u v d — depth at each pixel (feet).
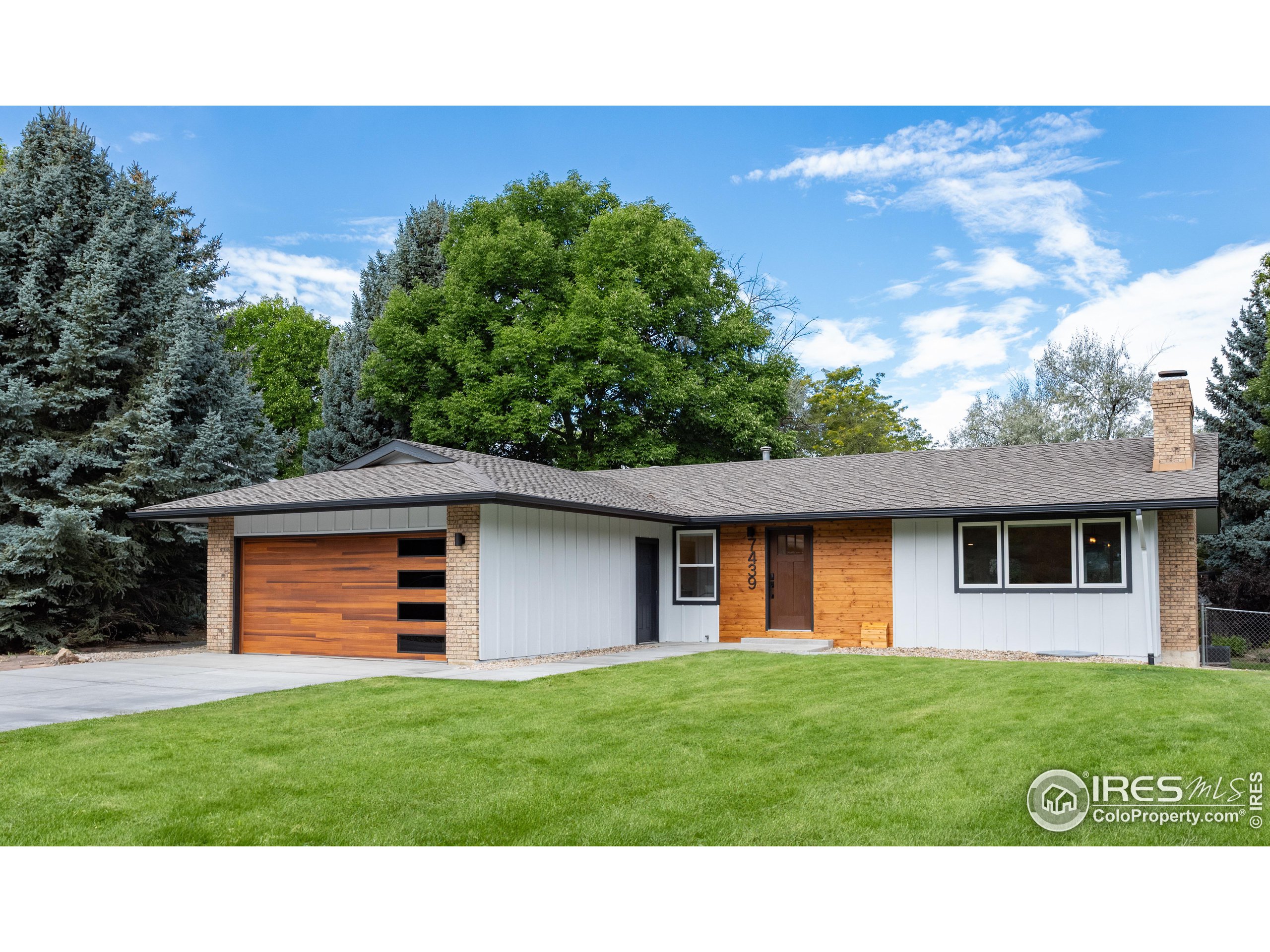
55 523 57.00
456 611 47.73
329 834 19.84
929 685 35.73
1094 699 30.99
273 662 50.16
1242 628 88.58
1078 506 49.78
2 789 22.84
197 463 65.92
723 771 24.12
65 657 53.47
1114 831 19.33
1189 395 52.60
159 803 21.83
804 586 60.90
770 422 110.22
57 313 65.67
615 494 60.85
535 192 106.73
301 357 153.89
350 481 54.75
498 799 22.06
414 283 113.60
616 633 58.54
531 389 95.71
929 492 57.11
